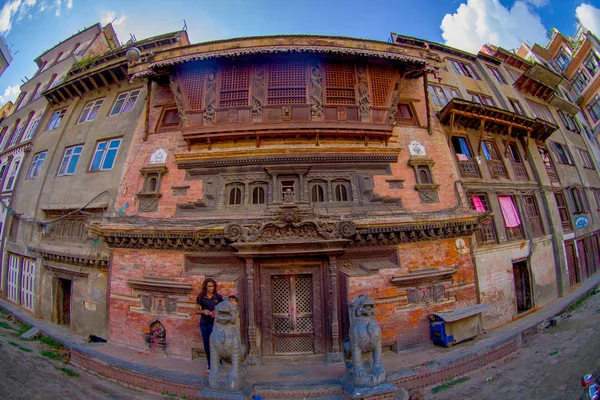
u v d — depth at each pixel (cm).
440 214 959
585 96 2456
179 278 859
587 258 1692
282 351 809
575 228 1609
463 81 1529
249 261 800
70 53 1936
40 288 1248
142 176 1034
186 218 934
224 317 609
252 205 939
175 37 1376
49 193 1302
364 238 844
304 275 834
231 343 604
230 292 812
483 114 1230
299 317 820
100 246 1035
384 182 996
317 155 959
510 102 1634
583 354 725
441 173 1071
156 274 887
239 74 998
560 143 1816
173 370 736
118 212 1012
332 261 807
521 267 1273
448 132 1180
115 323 922
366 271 852
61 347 963
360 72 1015
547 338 956
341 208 943
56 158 1354
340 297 823
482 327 976
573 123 2141
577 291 1427
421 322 874
